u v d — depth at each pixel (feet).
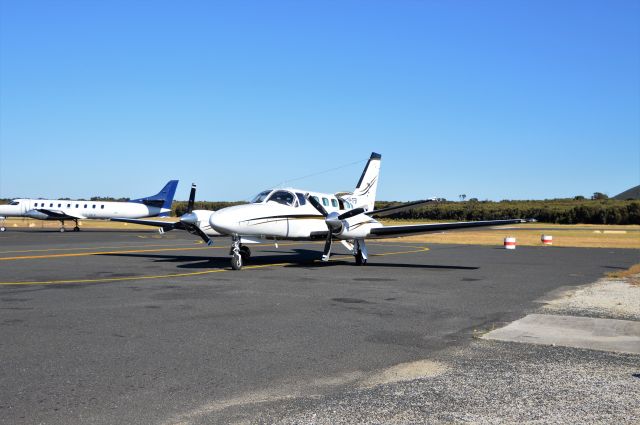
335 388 17.31
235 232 54.08
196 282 44.93
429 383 17.88
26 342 23.02
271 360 20.61
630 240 143.95
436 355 21.56
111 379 17.98
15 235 142.31
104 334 24.73
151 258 70.08
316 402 15.97
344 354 21.59
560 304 34.68
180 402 15.85
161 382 17.72
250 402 15.92
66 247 92.79
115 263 62.44
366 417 14.78
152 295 37.35
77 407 15.31
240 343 23.29
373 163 81.20
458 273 54.80
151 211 185.47
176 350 21.94
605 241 138.72
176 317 29.14
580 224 333.83
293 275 51.34
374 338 24.53
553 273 55.42
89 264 60.85
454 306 33.71
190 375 18.54
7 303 33.47
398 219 401.29
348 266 62.39
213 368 19.42
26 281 44.88
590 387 17.46
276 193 60.29
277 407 15.51
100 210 177.27
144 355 21.09
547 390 17.15
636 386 17.57
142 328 26.17
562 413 15.12
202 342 23.39
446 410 15.34
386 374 18.90
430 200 56.44
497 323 28.22
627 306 33.94
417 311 31.78
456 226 60.85
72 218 173.68
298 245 106.63
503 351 22.22
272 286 42.86
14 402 15.69
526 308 33.06
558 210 344.69
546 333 25.67
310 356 21.24
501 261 71.92
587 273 55.52
